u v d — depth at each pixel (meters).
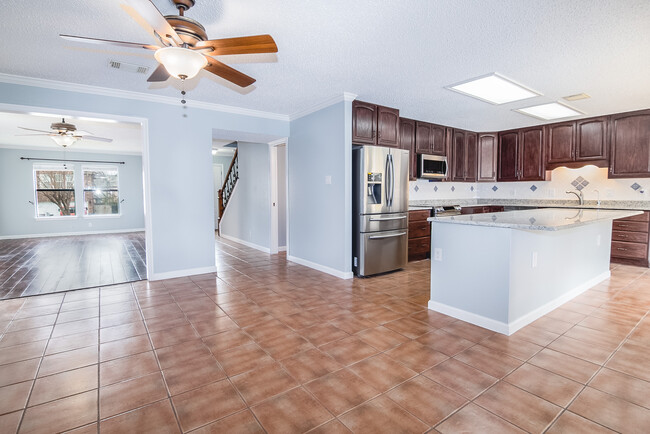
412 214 4.91
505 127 5.67
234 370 1.97
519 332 2.46
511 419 1.52
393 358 2.10
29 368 2.00
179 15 1.88
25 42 2.46
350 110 3.87
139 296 3.38
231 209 7.33
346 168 3.88
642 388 1.75
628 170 4.52
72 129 4.75
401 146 4.88
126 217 8.84
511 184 6.22
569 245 3.13
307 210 4.62
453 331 2.49
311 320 2.73
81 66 2.93
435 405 1.63
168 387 1.80
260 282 3.88
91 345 2.30
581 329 2.50
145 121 3.82
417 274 4.25
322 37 2.38
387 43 2.48
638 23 2.17
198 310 2.98
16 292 3.53
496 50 2.61
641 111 4.40
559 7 1.98
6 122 5.18
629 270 4.30
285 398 1.70
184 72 1.95
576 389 1.75
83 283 3.86
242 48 1.93
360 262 4.04
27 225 7.77
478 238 2.55
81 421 1.54
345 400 1.68
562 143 5.17
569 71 3.03
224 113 4.34
